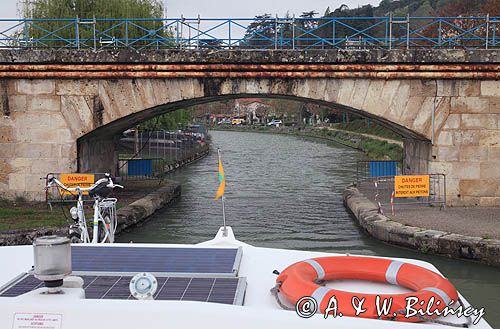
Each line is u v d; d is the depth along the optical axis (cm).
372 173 2311
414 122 1770
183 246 531
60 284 372
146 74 1761
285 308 422
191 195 2525
